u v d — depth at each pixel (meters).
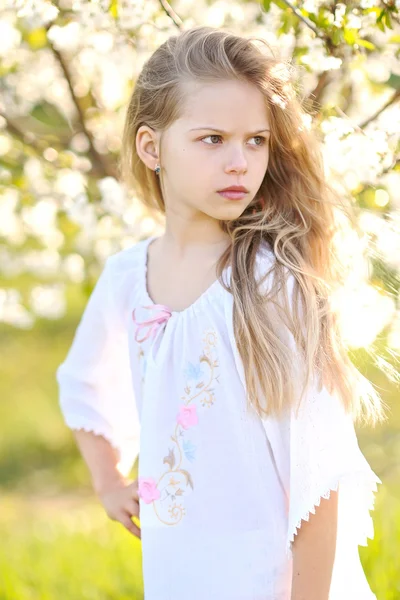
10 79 4.77
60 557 5.42
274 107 2.56
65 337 14.70
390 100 3.42
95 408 3.02
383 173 3.30
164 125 2.54
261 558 2.36
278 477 2.37
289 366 2.33
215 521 2.40
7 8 3.90
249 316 2.37
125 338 2.93
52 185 4.49
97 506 8.33
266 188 2.71
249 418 2.38
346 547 2.42
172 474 2.46
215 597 2.39
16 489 9.13
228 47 2.48
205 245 2.61
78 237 4.83
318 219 2.69
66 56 4.41
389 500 5.61
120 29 3.67
